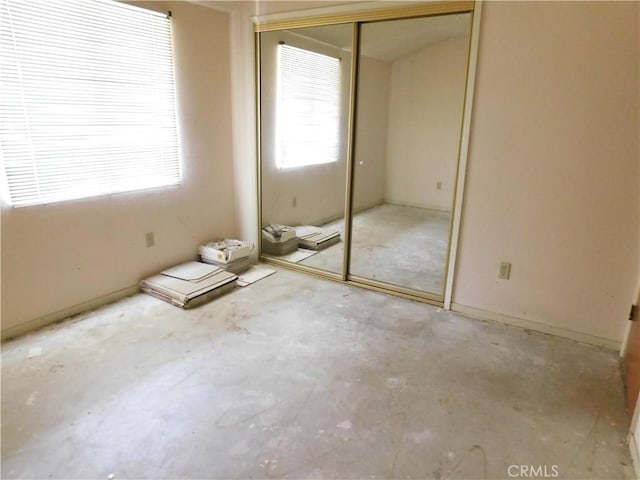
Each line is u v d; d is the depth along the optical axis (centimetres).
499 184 251
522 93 234
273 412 179
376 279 322
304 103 343
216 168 349
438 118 307
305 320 265
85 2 240
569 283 243
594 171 225
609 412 184
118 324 254
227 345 233
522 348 237
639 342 191
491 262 263
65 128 242
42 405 181
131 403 183
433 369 214
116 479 144
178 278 302
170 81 298
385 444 163
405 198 335
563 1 215
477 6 235
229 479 145
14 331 236
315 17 296
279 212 380
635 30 203
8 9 210
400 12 264
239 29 331
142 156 289
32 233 237
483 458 157
